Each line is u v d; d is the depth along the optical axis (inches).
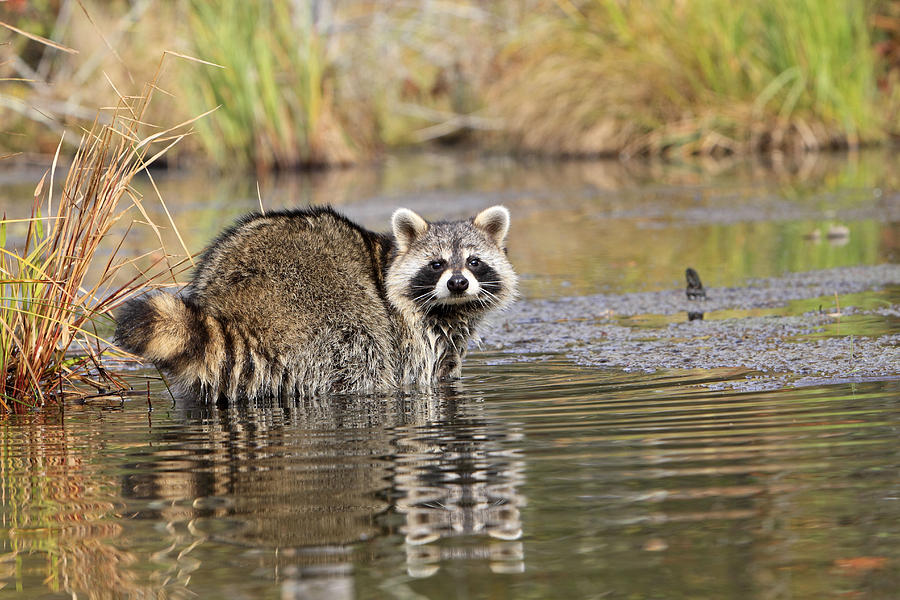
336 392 384.8
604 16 1280.8
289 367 376.5
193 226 812.6
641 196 956.0
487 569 206.2
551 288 581.3
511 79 1368.1
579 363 405.4
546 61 1320.1
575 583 199.0
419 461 274.1
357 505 241.4
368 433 309.0
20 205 901.8
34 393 369.1
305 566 210.1
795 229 740.0
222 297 374.3
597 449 279.0
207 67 1205.1
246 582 203.2
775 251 657.6
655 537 218.1
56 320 365.7
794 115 1216.2
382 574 205.0
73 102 1224.2
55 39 1286.9
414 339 404.8
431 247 414.0
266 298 374.6
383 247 416.2
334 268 387.9
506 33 1460.4
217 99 1219.2
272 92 1234.6
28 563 215.5
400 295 404.5
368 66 1413.6
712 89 1241.4
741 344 415.8
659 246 707.4
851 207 814.5
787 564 204.1
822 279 554.3
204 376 363.6
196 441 306.2
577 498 241.1
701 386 351.6
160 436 315.0
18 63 1267.2
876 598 190.4
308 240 388.8
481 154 1413.6
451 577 203.2
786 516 226.2
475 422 316.2
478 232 435.5
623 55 1264.8
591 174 1130.0
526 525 226.5
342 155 1299.2
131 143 383.6
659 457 269.1
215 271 383.2
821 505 231.3
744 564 205.0
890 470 251.6
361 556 213.6
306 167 1280.8
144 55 1227.2
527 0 1428.4
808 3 1180.5
